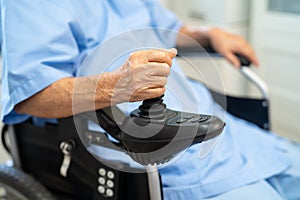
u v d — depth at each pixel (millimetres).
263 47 1751
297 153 920
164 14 1147
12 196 771
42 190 742
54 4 775
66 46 768
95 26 881
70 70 779
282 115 1802
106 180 698
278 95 1784
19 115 782
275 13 1658
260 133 950
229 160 811
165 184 746
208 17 1744
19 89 700
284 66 1711
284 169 851
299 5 1601
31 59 715
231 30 1701
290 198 851
